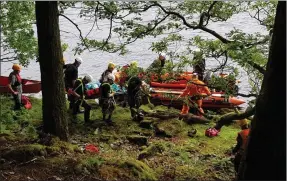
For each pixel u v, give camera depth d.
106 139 10.91
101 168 7.27
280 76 5.20
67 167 7.18
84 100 11.91
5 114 11.41
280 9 5.06
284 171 5.49
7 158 7.39
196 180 7.97
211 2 8.70
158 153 9.69
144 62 19.16
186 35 16.48
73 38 21.80
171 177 8.02
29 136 10.14
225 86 7.94
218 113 13.27
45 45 9.42
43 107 9.82
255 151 5.56
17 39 12.52
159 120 12.32
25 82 14.52
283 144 5.43
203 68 10.98
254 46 7.21
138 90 12.32
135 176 7.29
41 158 7.42
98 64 20.50
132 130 11.70
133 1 9.04
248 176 5.66
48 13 9.20
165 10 8.80
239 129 12.21
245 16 17.48
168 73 8.70
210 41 7.71
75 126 11.77
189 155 9.73
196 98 11.62
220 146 10.78
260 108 5.42
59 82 9.75
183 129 11.94
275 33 5.15
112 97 11.88
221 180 8.08
